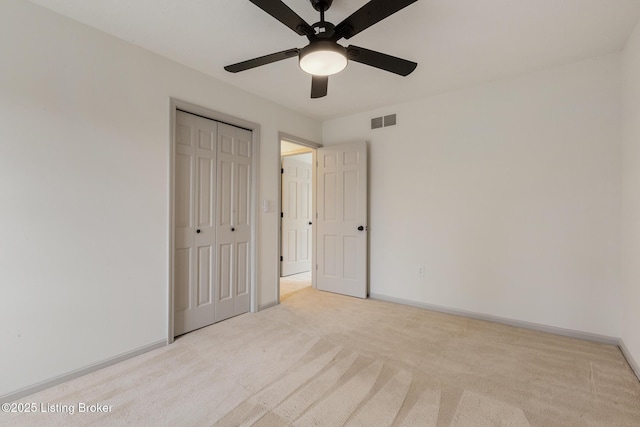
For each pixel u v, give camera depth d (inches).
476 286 119.8
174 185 98.7
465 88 121.2
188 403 66.1
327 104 139.2
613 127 95.5
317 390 70.9
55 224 73.8
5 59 67.1
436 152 128.6
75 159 77.0
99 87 81.4
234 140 120.8
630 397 68.6
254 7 73.1
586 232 99.7
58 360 74.0
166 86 96.4
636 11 73.9
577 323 101.2
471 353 89.7
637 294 79.7
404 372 78.8
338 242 154.6
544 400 67.4
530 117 108.3
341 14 75.9
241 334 103.5
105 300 82.3
